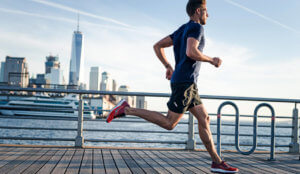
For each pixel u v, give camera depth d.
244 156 3.91
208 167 2.88
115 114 2.22
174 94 2.13
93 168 2.68
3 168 2.58
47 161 3.00
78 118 4.17
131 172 2.55
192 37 2.00
